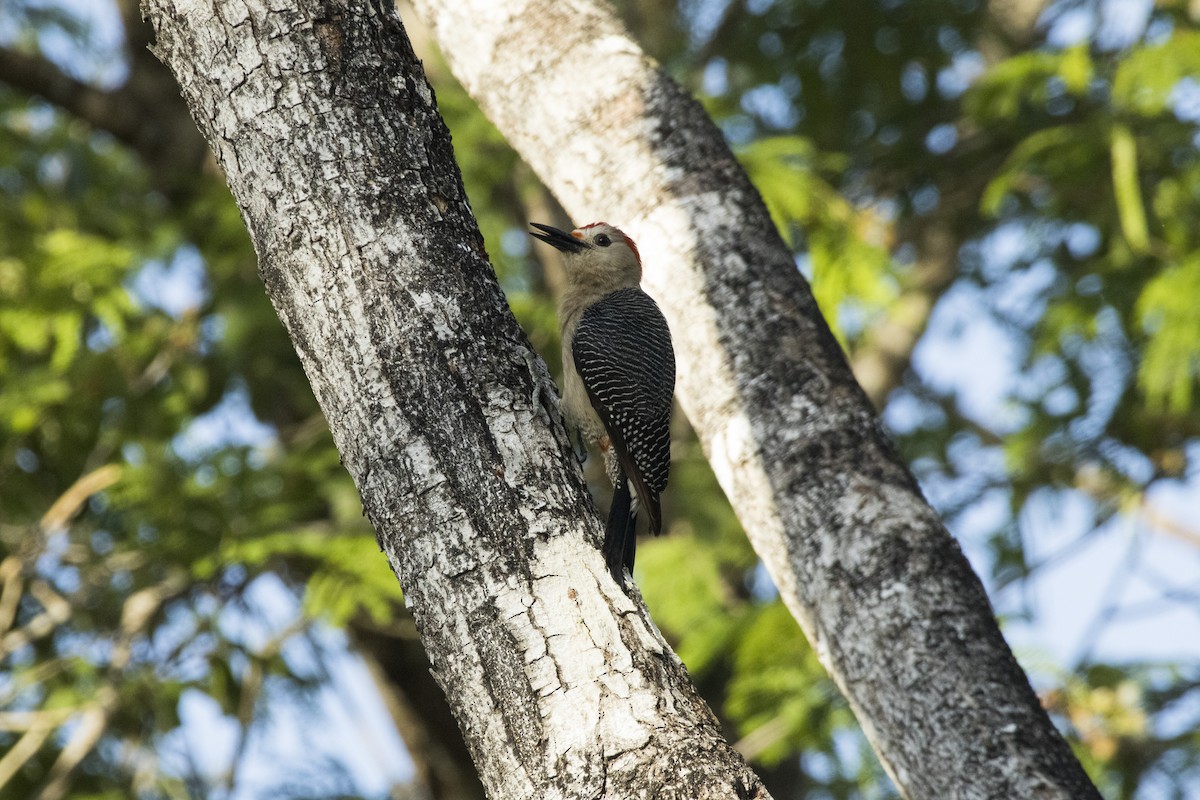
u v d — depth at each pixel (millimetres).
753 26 18062
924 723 6648
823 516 7125
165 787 13836
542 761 4711
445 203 5410
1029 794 6367
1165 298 11734
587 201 8156
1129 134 12289
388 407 5094
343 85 5266
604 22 8438
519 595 4922
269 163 5207
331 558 11023
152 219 15219
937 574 6891
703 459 14594
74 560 12695
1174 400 11727
